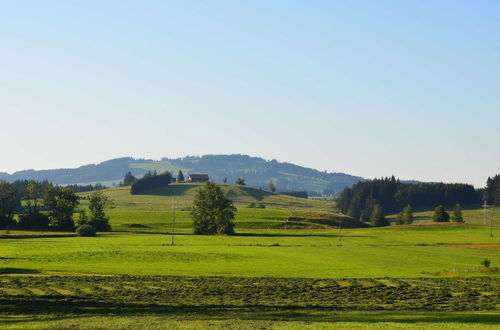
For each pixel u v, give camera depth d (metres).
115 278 75.50
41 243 134.12
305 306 55.47
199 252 114.50
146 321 43.19
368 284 72.88
